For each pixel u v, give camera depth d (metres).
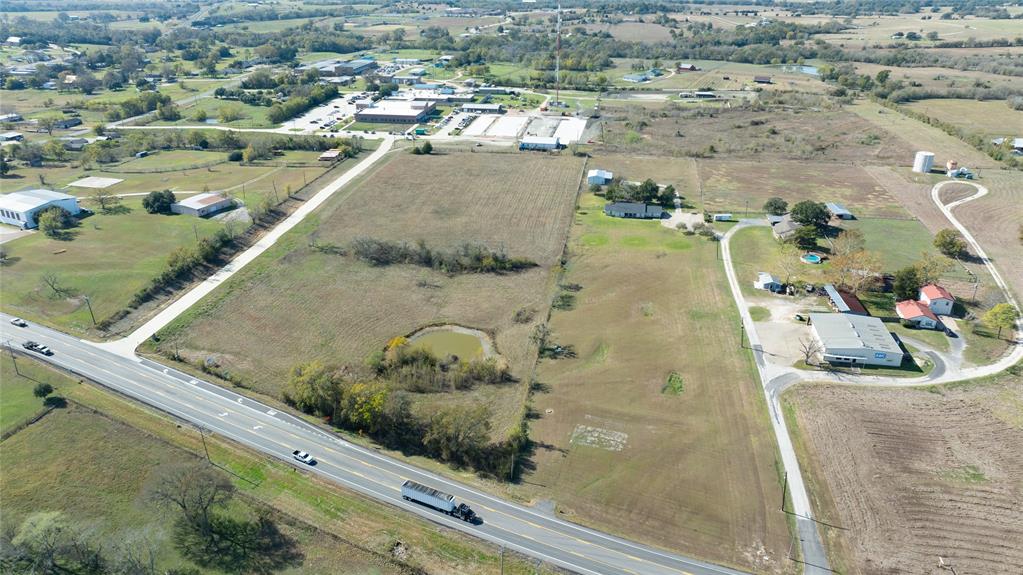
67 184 184.38
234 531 72.56
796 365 100.62
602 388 97.62
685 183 183.38
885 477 78.88
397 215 163.12
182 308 120.19
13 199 158.00
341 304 122.12
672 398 94.56
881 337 102.75
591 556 69.44
